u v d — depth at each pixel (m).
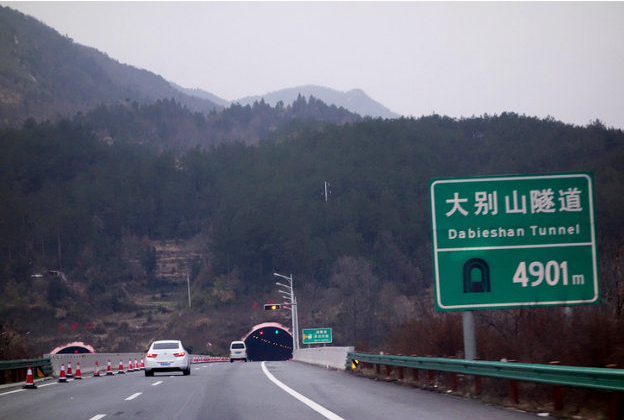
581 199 24.55
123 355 63.75
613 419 14.15
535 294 24.20
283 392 23.61
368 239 176.25
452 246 24.38
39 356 51.91
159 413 17.52
